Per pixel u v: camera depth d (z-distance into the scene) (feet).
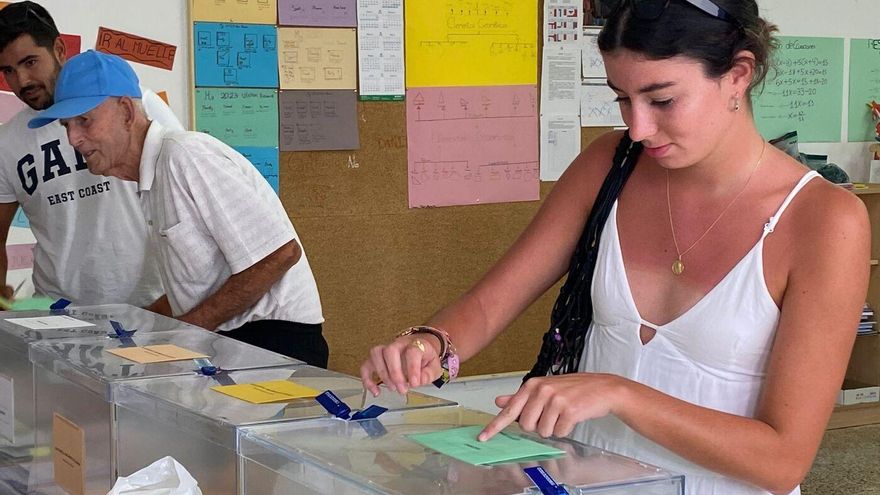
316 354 8.80
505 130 14.06
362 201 13.24
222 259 8.20
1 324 6.05
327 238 13.07
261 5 12.46
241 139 12.49
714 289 4.61
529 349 14.34
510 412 3.75
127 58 11.91
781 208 4.50
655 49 4.11
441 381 4.74
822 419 4.25
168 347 5.38
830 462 13.88
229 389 4.38
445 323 5.20
